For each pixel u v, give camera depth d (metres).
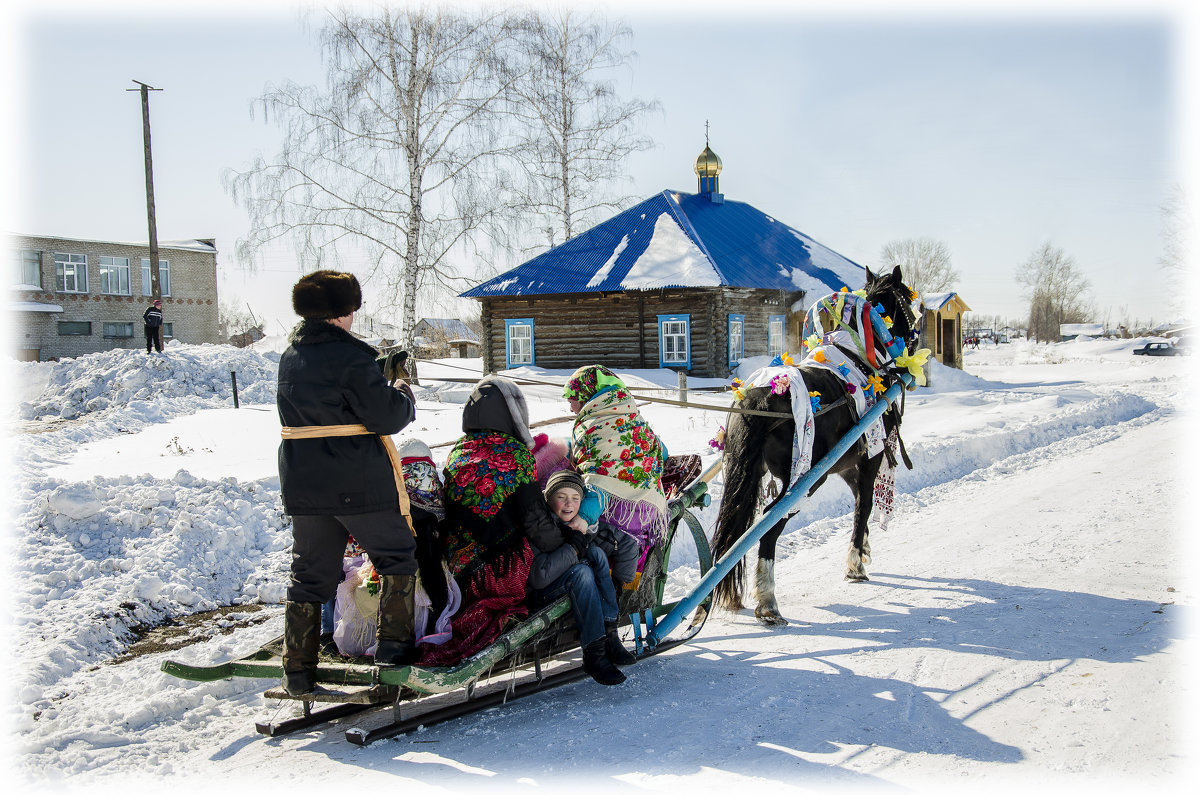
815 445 5.95
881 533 8.35
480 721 4.23
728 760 3.69
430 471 4.33
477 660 3.91
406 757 3.81
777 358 6.54
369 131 21.58
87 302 36.69
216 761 3.81
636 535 4.83
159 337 24.55
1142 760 3.56
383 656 3.89
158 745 4.00
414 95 21.89
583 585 4.36
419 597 4.23
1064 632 5.23
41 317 35.09
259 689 4.71
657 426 13.80
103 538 6.66
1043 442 13.81
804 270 27.94
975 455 12.45
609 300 24.53
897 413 6.80
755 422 5.78
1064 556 7.05
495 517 4.29
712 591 5.61
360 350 3.83
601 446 4.78
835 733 3.96
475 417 4.37
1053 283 88.31
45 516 6.79
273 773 3.66
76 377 20.09
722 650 5.31
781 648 5.28
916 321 7.17
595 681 4.68
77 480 8.94
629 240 25.78
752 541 5.30
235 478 7.74
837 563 7.36
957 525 8.45
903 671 4.74
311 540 3.90
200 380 19.98
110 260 37.66
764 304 26.33
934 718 4.09
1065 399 19.11
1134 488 9.59
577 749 3.85
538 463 4.76
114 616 5.61
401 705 4.41
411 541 3.99
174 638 5.57
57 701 4.53
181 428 14.13
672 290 23.50
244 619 5.93
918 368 6.59
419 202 22.14
